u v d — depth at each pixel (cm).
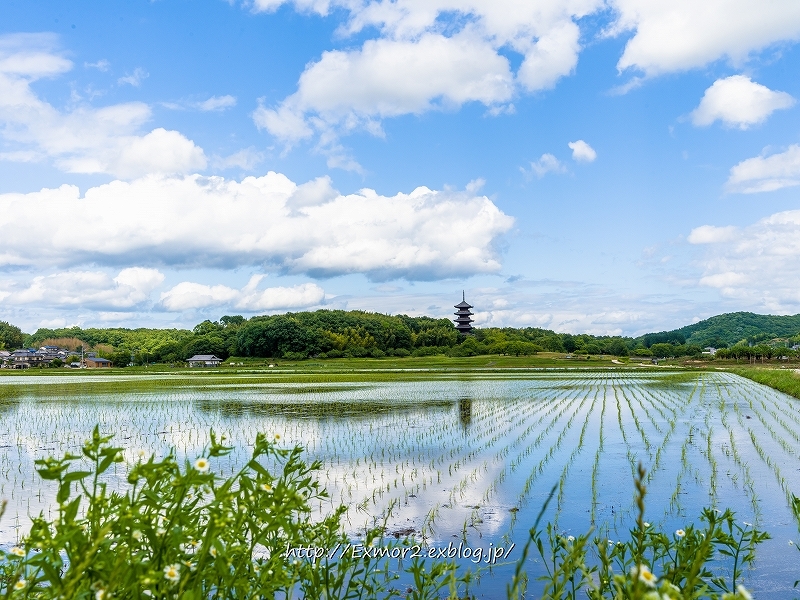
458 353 14112
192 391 4997
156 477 430
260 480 477
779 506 1266
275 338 14438
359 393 4700
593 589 526
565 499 1344
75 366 15638
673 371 9256
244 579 470
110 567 395
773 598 805
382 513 1227
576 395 4381
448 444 2131
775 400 3819
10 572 529
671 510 1252
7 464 1820
